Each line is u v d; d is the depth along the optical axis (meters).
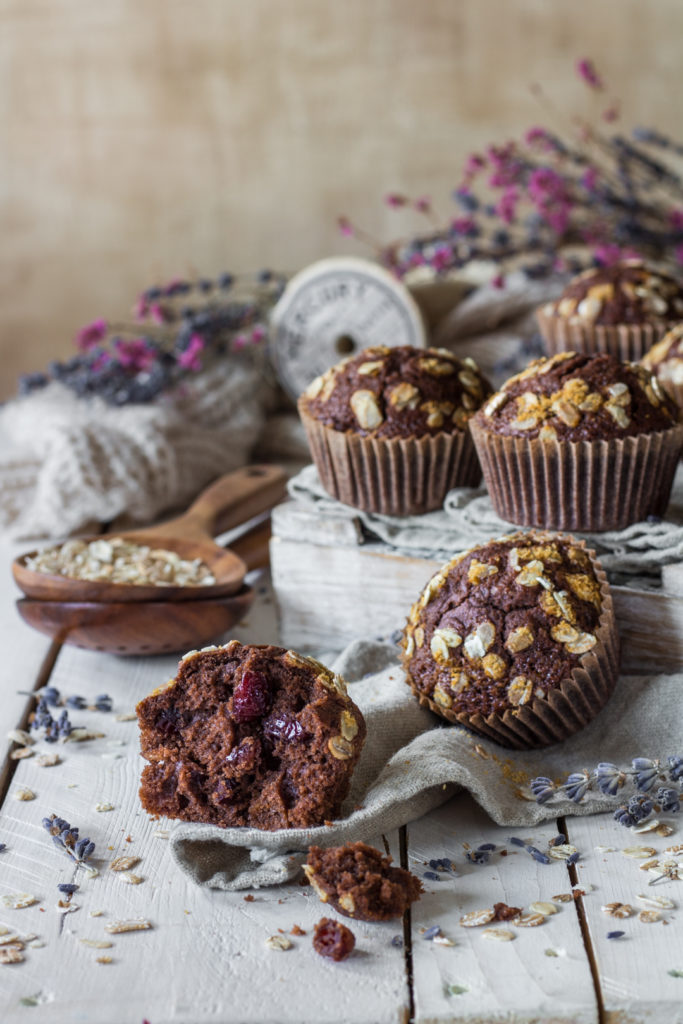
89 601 0.65
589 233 0.90
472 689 0.56
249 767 0.53
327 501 0.67
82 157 1.10
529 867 0.53
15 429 0.88
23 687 0.65
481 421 0.61
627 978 0.49
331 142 1.09
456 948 0.50
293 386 0.91
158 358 0.90
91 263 1.13
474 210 0.91
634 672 0.61
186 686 0.55
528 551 0.57
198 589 0.65
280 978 0.49
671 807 0.55
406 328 0.88
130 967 0.50
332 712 0.54
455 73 1.06
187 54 1.07
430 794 0.55
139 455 0.82
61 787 0.58
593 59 1.05
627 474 0.59
